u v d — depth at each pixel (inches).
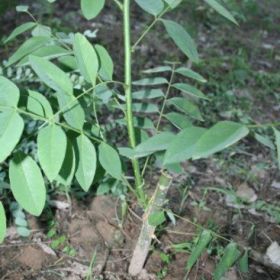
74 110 11.5
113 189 19.7
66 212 19.9
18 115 9.9
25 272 17.1
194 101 28.8
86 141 11.4
